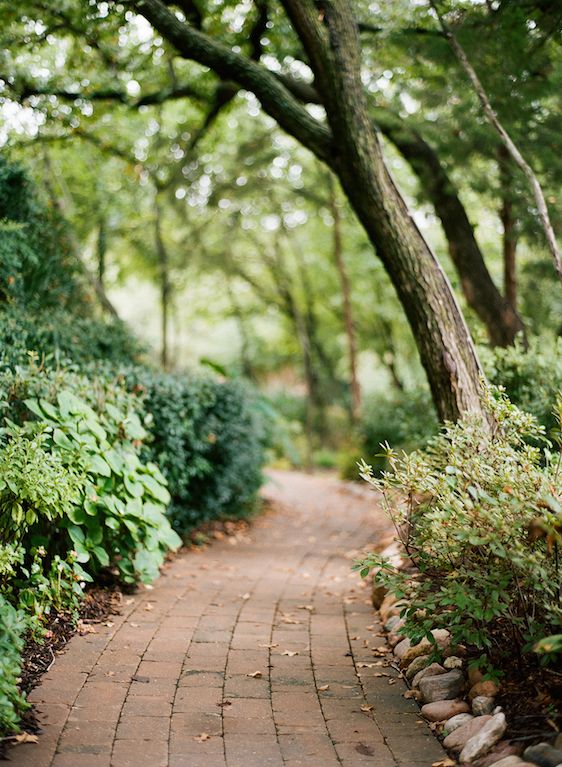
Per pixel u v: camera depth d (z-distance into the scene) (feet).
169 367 49.70
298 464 70.74
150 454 21.77
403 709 11.73
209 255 64.23
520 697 10.93
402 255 18.74
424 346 18.30
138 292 87.71
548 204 27.12
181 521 26.09
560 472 12.17
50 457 14.42
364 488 44.47
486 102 19.67
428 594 12.55
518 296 34.14
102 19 24.30
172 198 45.78
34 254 24.41
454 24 23.57
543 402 20.29
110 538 17.63
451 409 17.79
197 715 11.18
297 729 10.89
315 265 72.18
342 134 19.44
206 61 20.95
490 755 9.68
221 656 13.82
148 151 40.68
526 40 22.61
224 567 22.30
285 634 15.38
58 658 13.04
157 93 30.45
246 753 10.04
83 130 31.94
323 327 81.76
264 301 79.20
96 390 19.20
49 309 25.07
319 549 27.07
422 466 12.73
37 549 14.03
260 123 51.21
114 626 15.16
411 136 29.19
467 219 29.30
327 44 19.56
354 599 18.70
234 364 83.51
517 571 11.38
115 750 9.89
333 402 84.43
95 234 49.14
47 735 10.17
